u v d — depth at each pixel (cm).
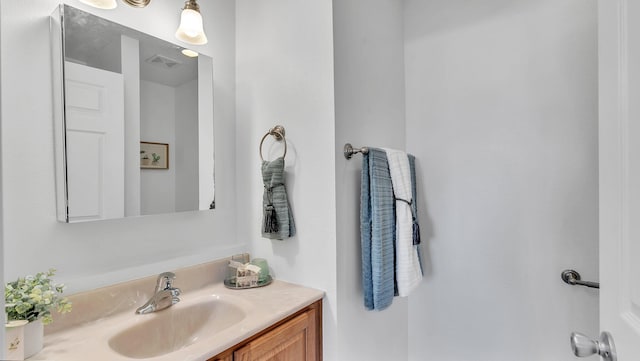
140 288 112
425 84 167
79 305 97
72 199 99
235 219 150
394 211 138
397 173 138
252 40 146
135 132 116
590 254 130
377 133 148
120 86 112
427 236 166
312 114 128
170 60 127
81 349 82
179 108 129
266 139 142
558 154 136
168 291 111
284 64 136
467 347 157
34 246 93
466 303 157
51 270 88
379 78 151
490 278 151
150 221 120
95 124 105
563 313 135
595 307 129
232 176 149
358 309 134
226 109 147
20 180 91
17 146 91
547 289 138
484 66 152
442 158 163
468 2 156
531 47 141
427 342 167
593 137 129
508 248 146
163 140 124
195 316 114
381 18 154
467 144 156
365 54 141
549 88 137
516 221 145
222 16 146
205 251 136
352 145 132
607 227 66
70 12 100
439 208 163
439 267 163
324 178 124
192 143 133
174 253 126
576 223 132
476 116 154
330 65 123
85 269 103
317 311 121
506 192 147
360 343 134
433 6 165
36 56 94
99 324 98
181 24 120
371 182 126
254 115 145
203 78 138
